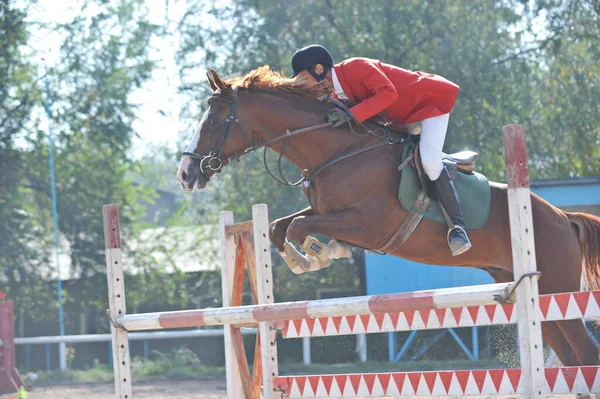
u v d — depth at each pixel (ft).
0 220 61.57
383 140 16.03
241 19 57.77
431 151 15.60
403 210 15.94
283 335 17.12
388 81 15.44
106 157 64.13
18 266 60.95
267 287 18.08
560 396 25.40
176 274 63.67
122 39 64.54
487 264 17.25
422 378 14.98
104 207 17.04
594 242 17.89
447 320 15.03
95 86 63.72
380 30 54.60
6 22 62.54
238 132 16.22
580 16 57.00
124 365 16.75
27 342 47.03
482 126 54.75
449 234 15.61
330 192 15.67
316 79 16.34
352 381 15.88
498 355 39.50
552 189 40.96
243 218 57.62
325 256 15.31
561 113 57.57
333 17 56.80
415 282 42.75
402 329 15.56
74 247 62.34
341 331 16.34
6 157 62.23
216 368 46.37
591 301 13.57
